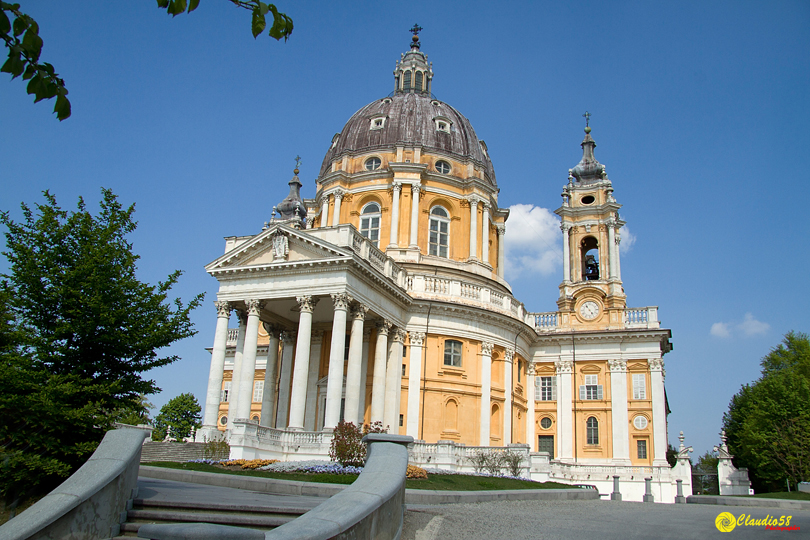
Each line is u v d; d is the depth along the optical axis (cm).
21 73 692
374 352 4150
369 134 5266
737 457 5144
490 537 1491
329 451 3103
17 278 2152
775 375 4938
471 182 5053
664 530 1658
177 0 682
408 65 6025
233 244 3975
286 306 3922
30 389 2023
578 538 1512
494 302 4588
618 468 4547
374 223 4956
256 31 717
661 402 4741
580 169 5647
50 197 2305
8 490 1978
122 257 2316
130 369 2267
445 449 3456
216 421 3569
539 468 3516
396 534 1373
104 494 1272
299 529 998
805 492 3131
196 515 1348
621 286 5197
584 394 4938
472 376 4350
